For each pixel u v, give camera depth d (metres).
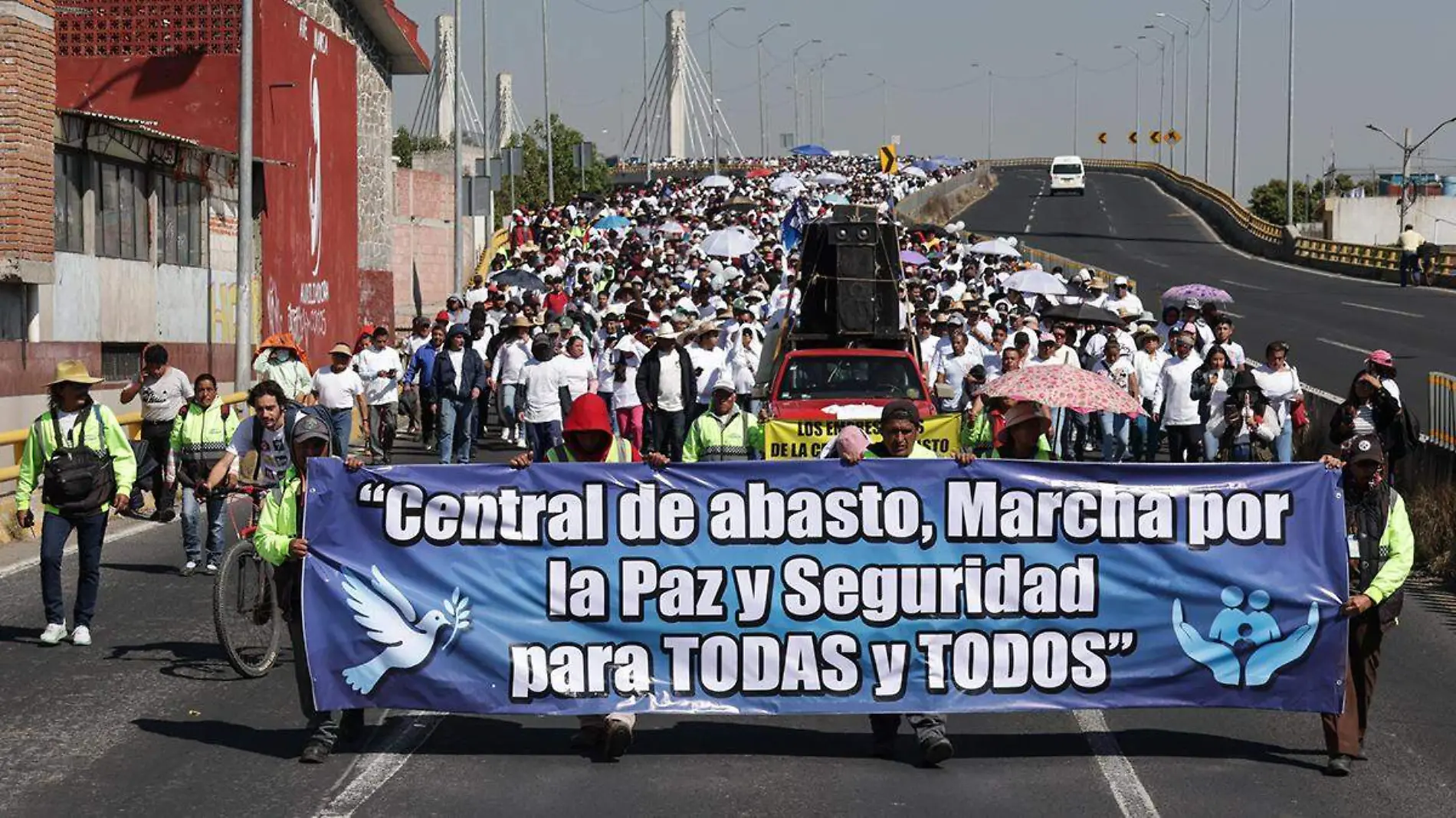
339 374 19.83
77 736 8.84
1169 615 8.42
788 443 15.30
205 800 7.69
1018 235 80.88
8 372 18.94
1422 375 28.86
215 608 9.99
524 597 8.35
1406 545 8.34
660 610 8.37
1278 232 69.06
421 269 46.81
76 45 27.48
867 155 158.25
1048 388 9.36
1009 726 9.26
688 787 7.94
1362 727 8.41
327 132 32.06
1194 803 7.75
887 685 8.38
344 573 8.32
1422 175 102.81
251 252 24.66
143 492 16.78
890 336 18.28
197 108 27.39
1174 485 8.41
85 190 21.58
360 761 8.38
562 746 8.70
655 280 33.97
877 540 8.37
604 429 8.55
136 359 23.45
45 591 11.15
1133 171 153.12
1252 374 17.55
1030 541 8.40
